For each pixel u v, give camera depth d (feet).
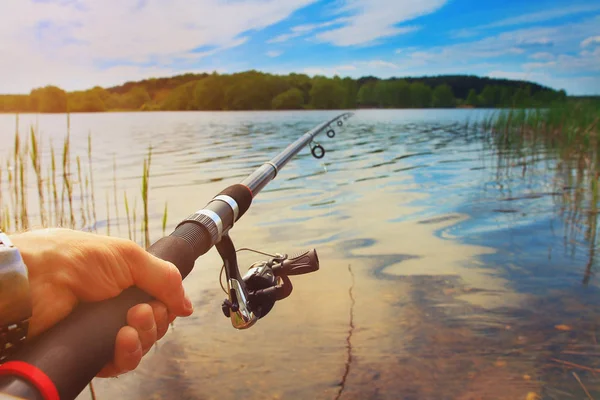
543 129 39.04
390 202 16.37
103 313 1.91
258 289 3.90
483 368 6.53
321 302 8.65
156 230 12.83
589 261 10.50
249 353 6.98
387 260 10.77
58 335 1.71
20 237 1.93
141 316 1.99
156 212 14.98
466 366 6.59
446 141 37.09
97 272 1.98
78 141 40.11
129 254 2.09
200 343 7.31
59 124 60.85
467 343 7.18
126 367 1.97
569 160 25.27
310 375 6.41
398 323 7.79
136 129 52.70
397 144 34.99
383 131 47.39
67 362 1.64
